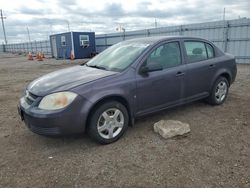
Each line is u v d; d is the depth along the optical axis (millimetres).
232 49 16328
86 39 27734
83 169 3070
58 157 3395
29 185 2775
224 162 3119
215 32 17094
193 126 4340
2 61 27672
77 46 27203
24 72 14742
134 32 24047
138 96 3961
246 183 2682
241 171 2908
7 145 3814
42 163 3244
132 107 3928
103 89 3568
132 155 3377
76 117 3383
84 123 3463
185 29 18969
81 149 3607
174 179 2795
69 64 20312
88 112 3455
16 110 5723
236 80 8953
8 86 9414
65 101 3338
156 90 4172
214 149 3473
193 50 4887
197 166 3047
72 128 3396
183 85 4574
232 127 4262
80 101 3395
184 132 3990
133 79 3875
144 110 4121
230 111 5117
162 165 3098
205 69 4945
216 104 5461
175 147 3564
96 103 3514
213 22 17047
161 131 3934
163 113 5035
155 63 4016
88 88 3480
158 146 3615
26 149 3660
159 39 4477
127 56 4227
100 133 3648
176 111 5148
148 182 2760
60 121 3303
